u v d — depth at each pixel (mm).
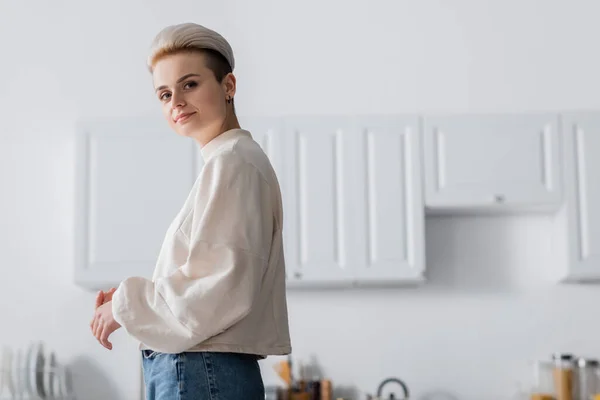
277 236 1979
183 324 1755
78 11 5570
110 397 5328
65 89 5520
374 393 5273
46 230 5441
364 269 4992
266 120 5098
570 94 5387
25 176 5477
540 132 5051
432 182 5031
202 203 1854
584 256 4984
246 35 5492
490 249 5344
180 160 5059
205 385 1795
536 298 5305
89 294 5395
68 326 5379
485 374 5277
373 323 5324
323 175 5059
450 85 5422
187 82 1943
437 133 5059
